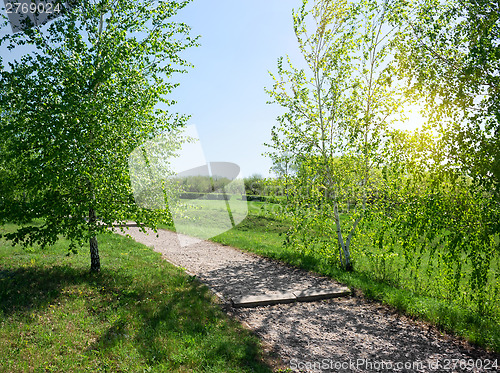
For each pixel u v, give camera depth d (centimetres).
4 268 872
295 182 1100
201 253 1332
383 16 952
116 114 757
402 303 724
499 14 549
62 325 552
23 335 517
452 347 556
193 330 565
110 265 998
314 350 538
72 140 734
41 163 730
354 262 1091
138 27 835
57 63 770
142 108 791
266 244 1566
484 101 576
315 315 693
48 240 784
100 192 764
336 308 738
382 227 892
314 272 1035
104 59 767
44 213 775
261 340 561
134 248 1350
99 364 447
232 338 550
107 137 762
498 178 531
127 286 787
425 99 638
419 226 700
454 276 680
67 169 742
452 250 637
